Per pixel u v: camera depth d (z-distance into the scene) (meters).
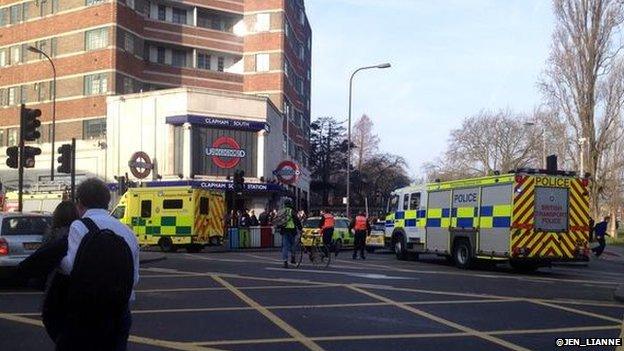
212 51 51.28
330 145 85.38
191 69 50.12
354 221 24.47
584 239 18.28
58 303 4.25
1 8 50.91
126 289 4.20
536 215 17.92
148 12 48.84
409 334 8.77
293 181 34.34
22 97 48.94
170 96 38.50
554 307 11.28
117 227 4.40
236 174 31.72
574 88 39.81
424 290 13.38
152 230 27.44
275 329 9.04
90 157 41.69
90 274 4.06
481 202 19.12
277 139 44.75
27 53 48.81
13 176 48.59
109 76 44.09
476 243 19.11
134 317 9.95
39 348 7.72
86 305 4.08
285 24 50.56
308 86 70.31
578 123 40.00
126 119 40.09
